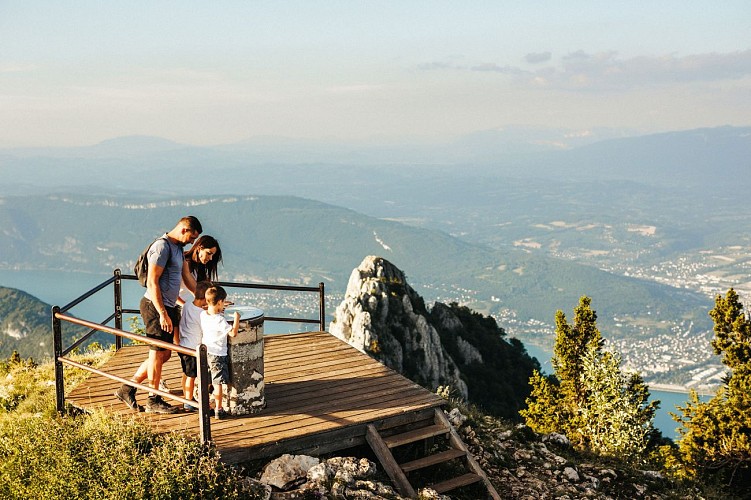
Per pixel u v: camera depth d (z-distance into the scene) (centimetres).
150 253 920
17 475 837
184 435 855
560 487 1128
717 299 2870
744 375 2738
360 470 906
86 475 796
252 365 961
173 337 973
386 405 1019
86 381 1082
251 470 863
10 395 1273
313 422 940
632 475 1281
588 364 3550
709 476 2452
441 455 998
